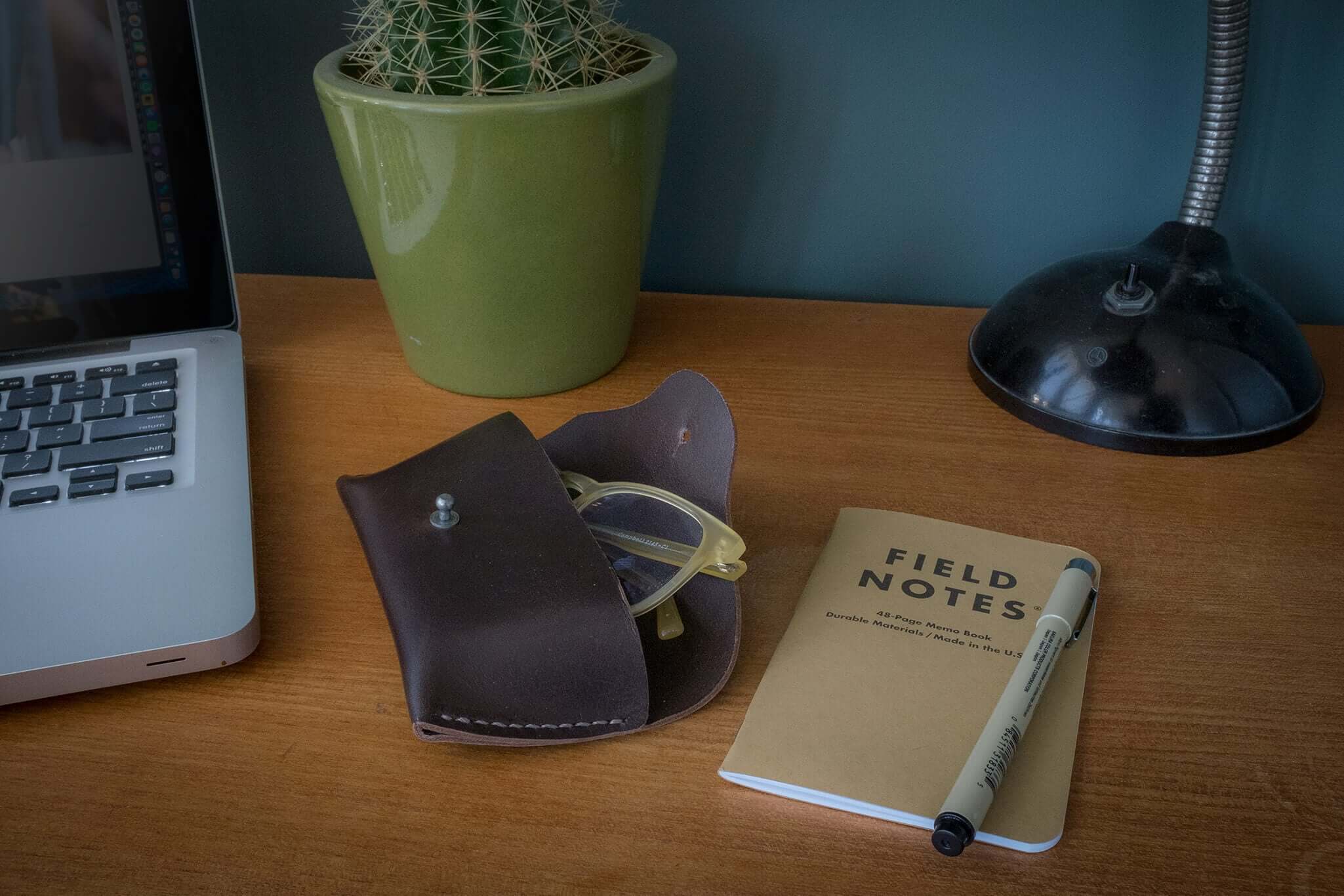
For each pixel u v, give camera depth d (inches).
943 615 16.7
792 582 17.6
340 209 27.9
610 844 13.2
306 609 17.0
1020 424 22.2
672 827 13.5
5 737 14.5
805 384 23.5
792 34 24.6
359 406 22.5
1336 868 12.9
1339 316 26.8
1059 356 21.6
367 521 17.3
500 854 13.1
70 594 15.3
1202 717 15.1
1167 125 24.8
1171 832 13.4
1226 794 13.9
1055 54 24.2
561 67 19.4
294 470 20.4
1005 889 12.7
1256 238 26.2
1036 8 23.7
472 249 20.0
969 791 13.1
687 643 16.0
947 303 28.0
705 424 17.8
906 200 26.5
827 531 18.8
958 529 18.7
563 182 19.4
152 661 14.7
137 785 13.9
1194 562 18.2
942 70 24.6
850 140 25.8
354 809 13.6
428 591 15.3
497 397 22.9
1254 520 19.2
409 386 23.3
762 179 26.6
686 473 18.2
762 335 25.5
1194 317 21.1
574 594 15.1
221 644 15.0
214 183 21.0
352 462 20.6
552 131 18.6
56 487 17.3
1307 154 24.8
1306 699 15.4
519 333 21.5
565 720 14.1
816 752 14.2
